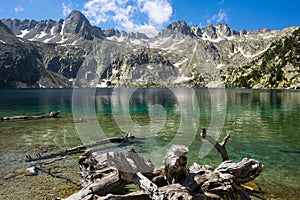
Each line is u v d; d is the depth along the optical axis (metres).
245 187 8.70
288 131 19.94
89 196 6.95
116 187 7.95
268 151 13.99
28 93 106.81
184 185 7.11
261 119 27.41
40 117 29.64
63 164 11.66
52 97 76.06
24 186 9.03
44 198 8.05
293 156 12.95
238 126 22.55
